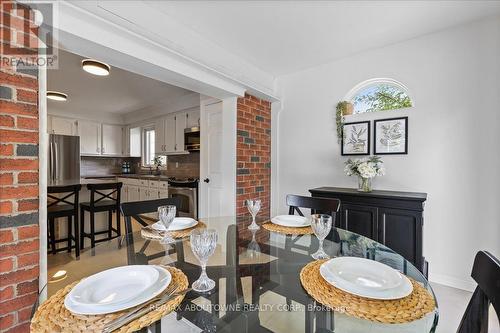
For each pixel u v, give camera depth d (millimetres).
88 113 5605
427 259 2377
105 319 663
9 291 1264
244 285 1157
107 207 3154
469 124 2182
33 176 1354
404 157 2504
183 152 4664
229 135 3086
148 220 4734
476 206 2146
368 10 1985
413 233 2082
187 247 1510
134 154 6035
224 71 2604
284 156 3445
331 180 3016
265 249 1474
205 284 1031
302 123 3268
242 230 1863
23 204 1316
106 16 1653
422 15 2055
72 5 1479
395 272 931
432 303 767
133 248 1507
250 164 3250
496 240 2062
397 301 769
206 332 1013
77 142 4078
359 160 2531
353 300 779
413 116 2455
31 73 1355
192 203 3887
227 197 3121
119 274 891
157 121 5254
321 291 844
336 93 2967
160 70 2160
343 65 2904
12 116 1282
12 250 1276
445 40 2287
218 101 3279
